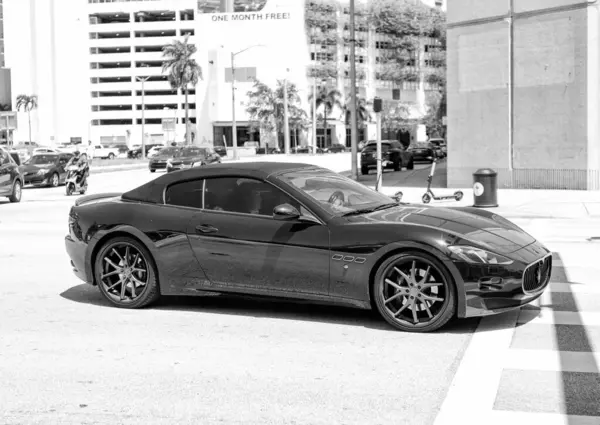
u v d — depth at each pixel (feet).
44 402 15.92
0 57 574.97
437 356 18.76
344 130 437.17
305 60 423.64
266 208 22.90
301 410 15.15
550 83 77.51
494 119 82.84
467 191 80.84
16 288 29.25
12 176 78.74
